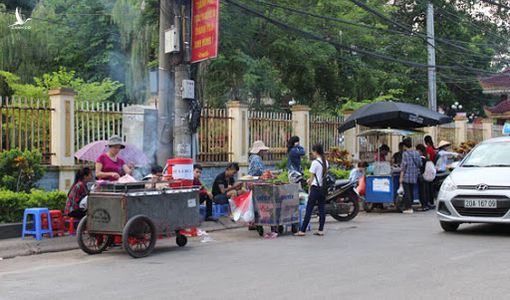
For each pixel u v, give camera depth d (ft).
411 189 49.62
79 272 25.43
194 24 40.14
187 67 40.29
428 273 23.58
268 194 35.50
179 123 40.16
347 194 43.60
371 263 26.07
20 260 29.19
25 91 62.03
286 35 80.43
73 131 41.29
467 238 33.12
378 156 51.16
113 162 34.19
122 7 74.02
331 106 91.66
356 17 86.33
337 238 34.63
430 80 75.31
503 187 32.83
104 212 29.07
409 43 101.71
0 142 38.40
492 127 98.32
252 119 54.44
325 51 83.97
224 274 24.30
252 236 36.27
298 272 24.35
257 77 72.18
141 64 73.10
